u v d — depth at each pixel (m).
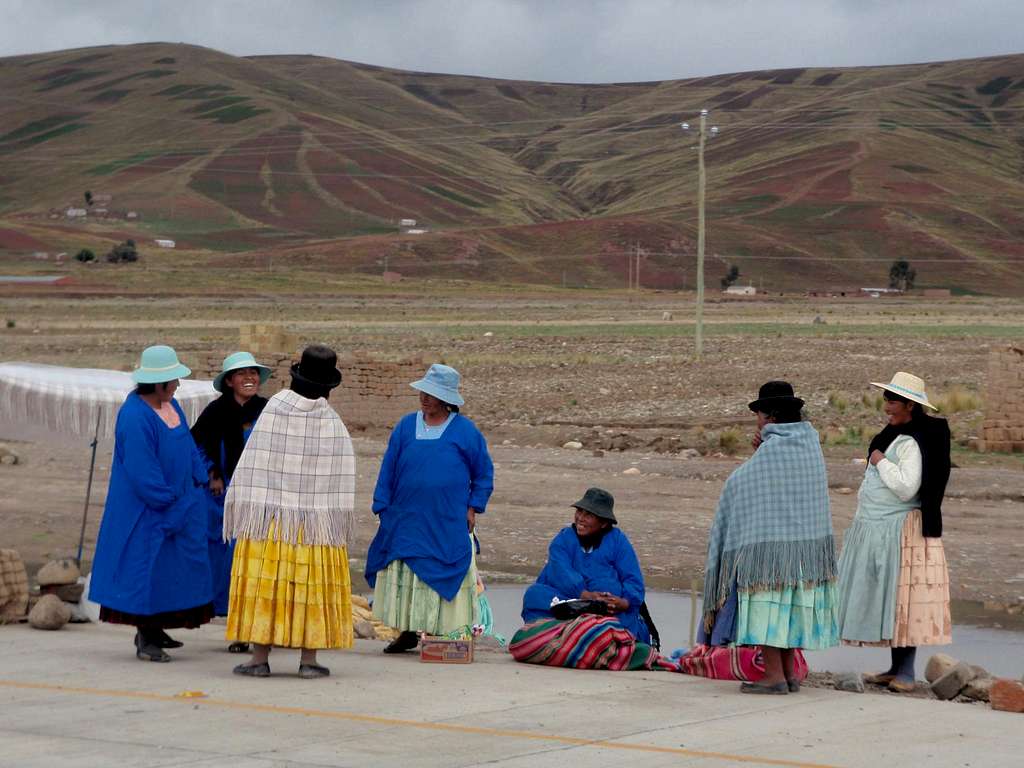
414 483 13.65
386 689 11.77
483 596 16.06
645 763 8.98
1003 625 17.86
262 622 12.05
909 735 10.13
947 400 46.25
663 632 16.97
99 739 9.50
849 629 12.85
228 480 14.09
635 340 90.88
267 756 9.02
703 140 70.62
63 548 22.95
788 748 9.58
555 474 32.75
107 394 17.17
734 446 37.09
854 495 29.58
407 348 87.31
